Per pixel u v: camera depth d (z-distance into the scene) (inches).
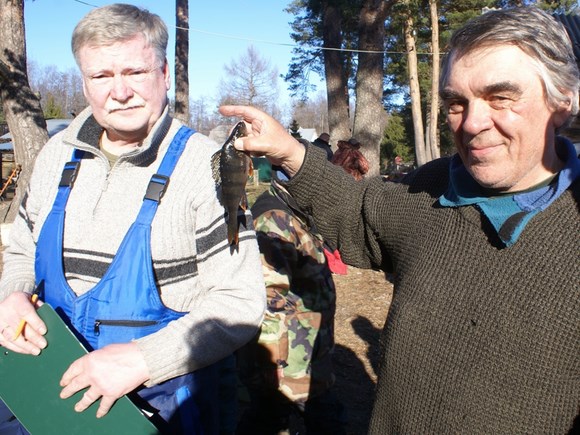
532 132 62.1
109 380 76.0
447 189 74.6
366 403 185.8
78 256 85.8
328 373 127.6
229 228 81.9
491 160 63.9
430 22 1086.4
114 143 90.7
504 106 61.6
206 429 89.7
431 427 67.1
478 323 63.9
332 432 131.2
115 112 84.0
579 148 259.9
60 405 78.9
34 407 80.1
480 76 61.4
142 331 83.4
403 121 1872.5
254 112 80.0
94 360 76.7
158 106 86.7
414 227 76.5
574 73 62.1
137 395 82.4
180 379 84.8
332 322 129.0
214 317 82.3
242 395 127.3
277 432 130.6
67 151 93.1
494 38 60.6
